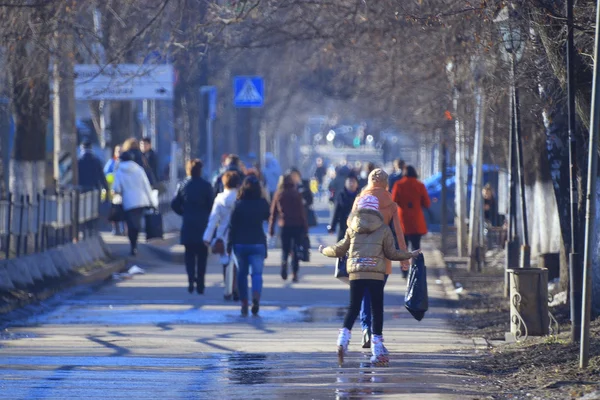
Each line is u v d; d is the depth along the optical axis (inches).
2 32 2026.3
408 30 2043.6
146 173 3107.8
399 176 3009.4
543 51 1519.4
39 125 2615.7
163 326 1728.6
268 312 1937.7
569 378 1138.0
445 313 1943.9
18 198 2534.5
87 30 2082.9
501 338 1573.6
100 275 2556.6
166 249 3144.7
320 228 4672.7
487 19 1492.4
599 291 1547.7
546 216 2394.2
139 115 5462.6
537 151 2356.1
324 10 2124.8
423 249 3499.0
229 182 2068.2
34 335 1609.3
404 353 1414.9
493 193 3481.8
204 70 4352.9
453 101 2512.3
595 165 1163.9
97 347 1473.9
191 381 1164.5
